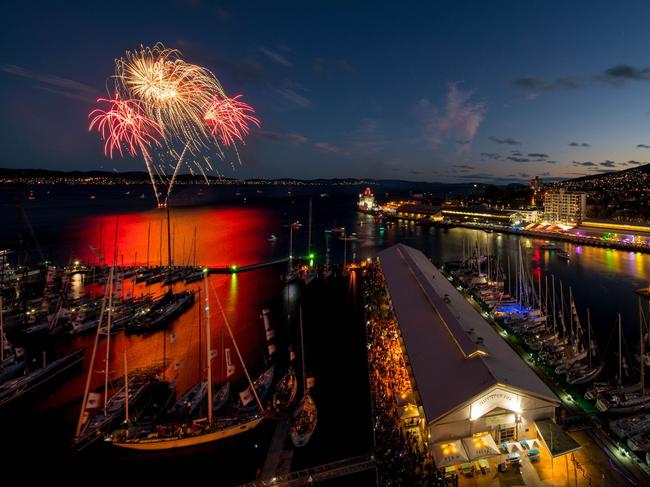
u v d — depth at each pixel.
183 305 72.56
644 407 36.62
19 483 30.92
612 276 97.31
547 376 42.62
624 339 57.91
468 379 30.83
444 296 49.16
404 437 31.95
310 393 41.94
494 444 28.25
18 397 42.56
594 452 29.69
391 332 52.56
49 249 137.00
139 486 29.88
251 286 87.81
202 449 33.44
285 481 29.27
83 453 33.69
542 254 127.81
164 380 45.66
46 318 65.69
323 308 71.94
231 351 53.50
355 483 28.92
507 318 62.00
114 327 60.66
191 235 172.12
